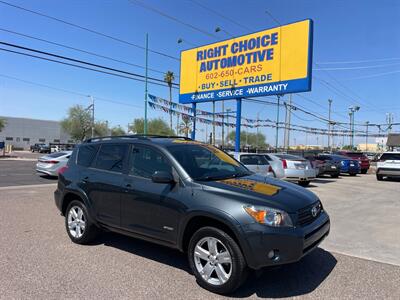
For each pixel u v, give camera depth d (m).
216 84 19.47
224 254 4.21
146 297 4.09
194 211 4.42
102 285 4.40
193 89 20.72
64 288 4.29
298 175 14.73
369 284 4.50
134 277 4.67
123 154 5.68
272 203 4.15
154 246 6.02
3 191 12.02
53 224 7.41
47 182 14.95
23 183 14.50
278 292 4.27
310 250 4.33
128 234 5.37
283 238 3.99
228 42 18.86
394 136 54.28
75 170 6.37
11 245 5.94
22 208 9.03
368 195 12.96
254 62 17.69
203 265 4.46
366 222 8.16
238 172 5.49
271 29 17.06
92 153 6.27
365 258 5.52
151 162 5.24
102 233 6.75
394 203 11.07
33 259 5.28
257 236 3.98
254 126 40.22
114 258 5.39
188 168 4.89
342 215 9.02
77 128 75.00
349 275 4.80
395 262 5.35
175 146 5.32
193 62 20.72
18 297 4.03
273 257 4.00
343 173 25.42
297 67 16.12
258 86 17.55
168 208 4.73
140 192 5.08
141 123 69.00
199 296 4.16
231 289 4.14
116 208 5.44
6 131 88.00
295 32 16.22
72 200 6.39
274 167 14.83
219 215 4.20
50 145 61.16
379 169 19.23
